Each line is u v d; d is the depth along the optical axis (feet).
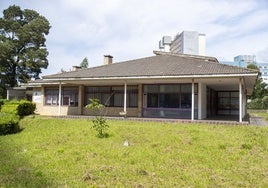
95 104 47.44
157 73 63.72
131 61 83.51
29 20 166.09
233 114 94.43
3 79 153.99
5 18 160.35
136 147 34.40
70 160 28.89
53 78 74.95
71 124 57.21
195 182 21.91
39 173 24.22
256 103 164.76
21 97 115.34
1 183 21.68
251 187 20.88
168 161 28.17
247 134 41.86
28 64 153.28
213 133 42.24
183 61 73.77
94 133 44.39
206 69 61.41
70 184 21.62
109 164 27.35
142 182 22.04
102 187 20.94
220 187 20.88
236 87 83.87
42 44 165.27
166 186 21.11
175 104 71.26
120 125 51.72
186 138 38.68
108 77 67.67
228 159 28.94
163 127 48.91
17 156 31.19
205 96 74.74
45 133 48.49
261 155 30.63
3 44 146.72
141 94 75.56
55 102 90.74
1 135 49.03
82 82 77.92
